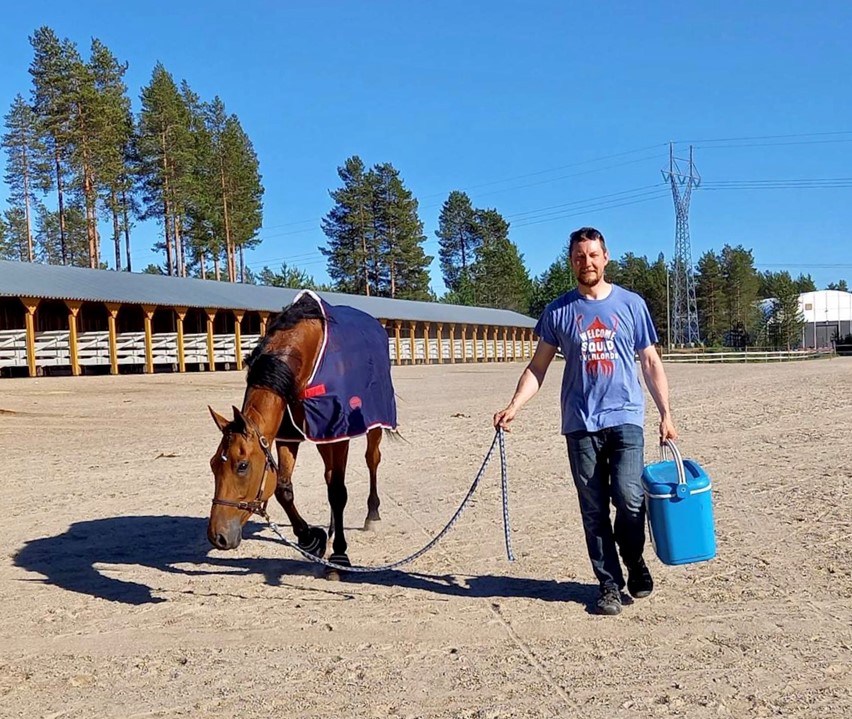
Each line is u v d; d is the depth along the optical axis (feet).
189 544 22.90
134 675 13.76
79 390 75.36
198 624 16.28
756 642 14.35
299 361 18.30
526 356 213.66
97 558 21.53
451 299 291.38
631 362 15.97
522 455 37.32
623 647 14.32
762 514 24.03
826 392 68.03
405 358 156.76
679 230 240.73
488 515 25.27
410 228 265.54
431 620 16.05
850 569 18.42
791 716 11.60
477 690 12.73
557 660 13.83
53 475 34.24
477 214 332.80
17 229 294.25
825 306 324.19
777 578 17.98
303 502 28.04
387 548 21.80
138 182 194.59
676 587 17.62
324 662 14.10
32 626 16.34
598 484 16.07
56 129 168.55
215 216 206.69
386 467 34.94
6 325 97.04
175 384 83.66
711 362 170.40
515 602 16.96
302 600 17.72
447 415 56.34
